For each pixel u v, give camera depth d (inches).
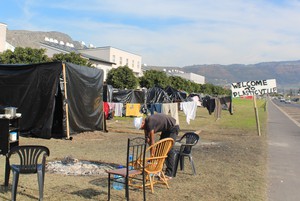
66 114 552.1
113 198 247.0
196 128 839.7
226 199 258.4
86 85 610.5
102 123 666.8
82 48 2933.1
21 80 564.7
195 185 292.8
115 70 2064.5
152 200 246.7
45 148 230.8
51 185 273.7
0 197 238.1
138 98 1262.3
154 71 2421.3
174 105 714.8
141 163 240.8
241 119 1210.6
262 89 713.0
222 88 5241.1
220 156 442.6
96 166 344.2
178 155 318.3
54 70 551.5
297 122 1182.9
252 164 397.1
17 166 226.2
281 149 532.7
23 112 561.6
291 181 326.0
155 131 282.8
